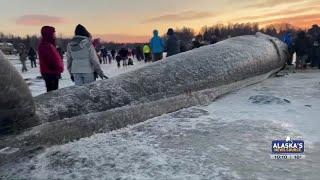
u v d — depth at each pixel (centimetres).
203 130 629
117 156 519
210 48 1041
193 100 841
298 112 748
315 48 1609
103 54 3650
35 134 581
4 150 544
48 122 644
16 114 576
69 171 484
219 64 976
